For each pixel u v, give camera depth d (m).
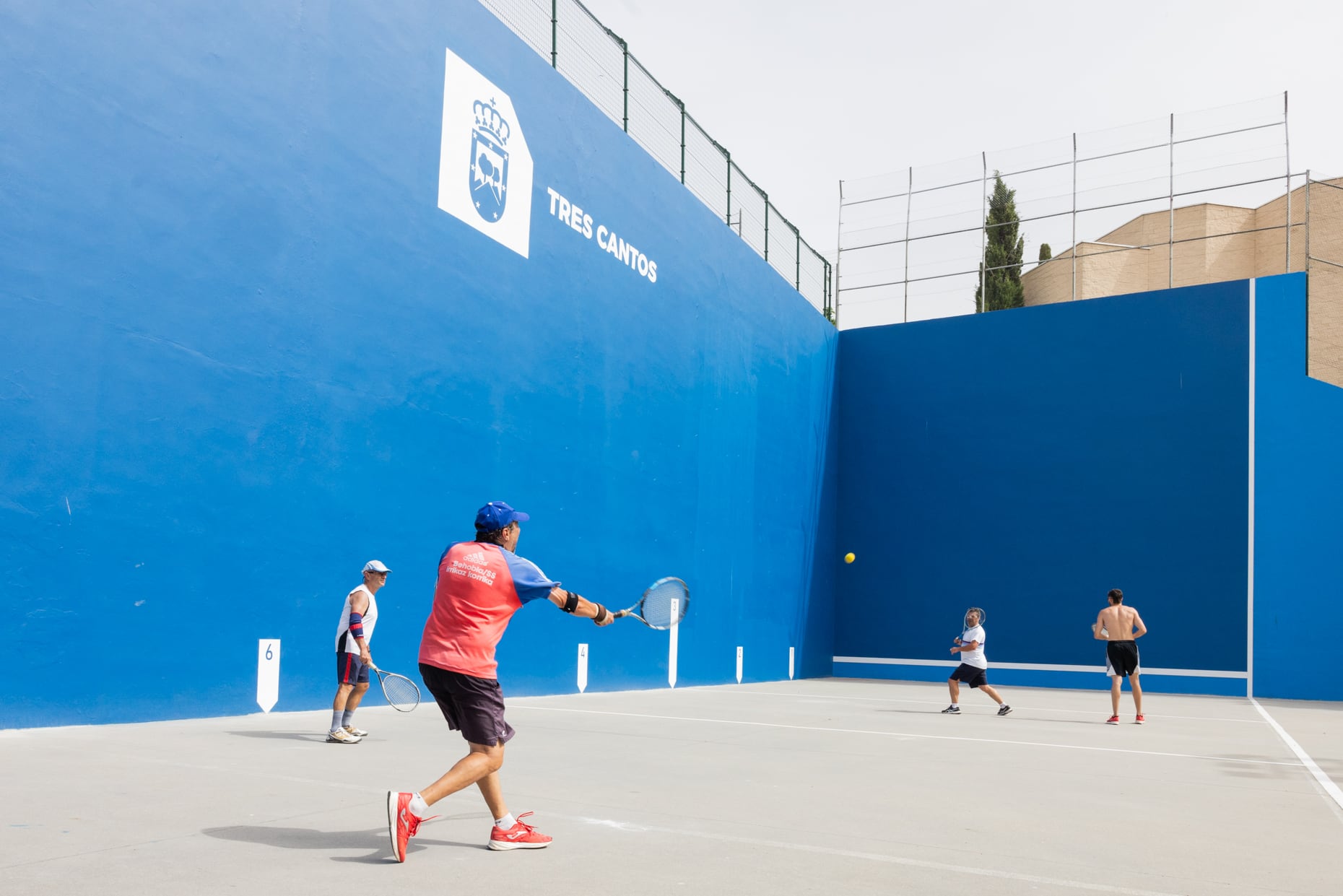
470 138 13.66
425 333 12.77
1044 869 4.74
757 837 5.23
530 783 6.76
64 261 8.59
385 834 4.93
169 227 9.52
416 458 12.56
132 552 9.08
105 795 5.62
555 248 15.57
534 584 4.71
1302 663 21.50
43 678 8.34
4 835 4.59
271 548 10.51
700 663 19.88
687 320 19.73
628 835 5.14
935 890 4.26
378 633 11.89
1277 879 4.70
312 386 11.07
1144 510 23.44
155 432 9.33
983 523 25.38
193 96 9.78
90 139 8.82
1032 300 30.20
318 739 8.59
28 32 8.35
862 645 26.62
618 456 17.16
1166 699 20.20
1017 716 14.82
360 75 11.82
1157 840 5.56
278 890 3.85
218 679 9.88
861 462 27.33
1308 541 21.78
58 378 8.51
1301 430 22.12
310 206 11.10
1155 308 23.84
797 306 25.38
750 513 22.30
